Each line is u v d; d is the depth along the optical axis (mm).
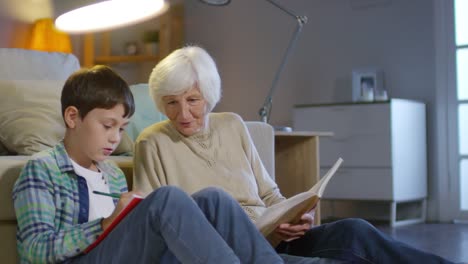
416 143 4852
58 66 2770
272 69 5688
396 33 5113
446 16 4930
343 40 5344
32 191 1442
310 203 1651
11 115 2260
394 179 4641
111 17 2465
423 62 5012
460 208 4914
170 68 1764
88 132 1511
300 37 5543
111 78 1535
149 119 2604
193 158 1835
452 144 4926
